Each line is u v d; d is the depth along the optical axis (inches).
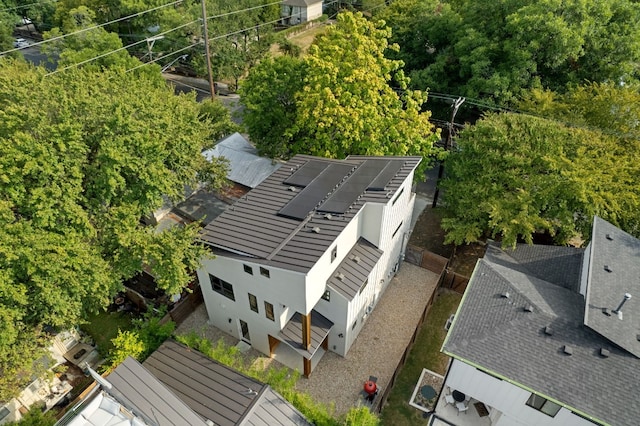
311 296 782.5
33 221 738.2
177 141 987.3
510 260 916.0
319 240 778.8
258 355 976.9
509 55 1315.2
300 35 3036.4
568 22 1274.6
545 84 1364.4
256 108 1259.2
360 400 874.8
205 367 791.1
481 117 1462.8
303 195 909.8
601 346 643.5
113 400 553.0
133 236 836.6
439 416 767.1
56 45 1991.9
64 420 563.5
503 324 682.2
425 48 1663.4
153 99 997.8
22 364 732.0
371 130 1127.6
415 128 1175.0
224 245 817.5
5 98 855.7
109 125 832.3
